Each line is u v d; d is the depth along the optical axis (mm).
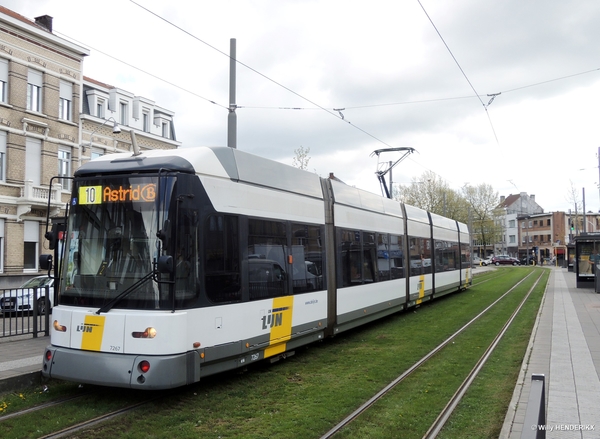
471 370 9289
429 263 19844
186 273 7145
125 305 7078
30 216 26125
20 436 5914
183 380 6879
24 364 8414
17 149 25781
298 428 6305
